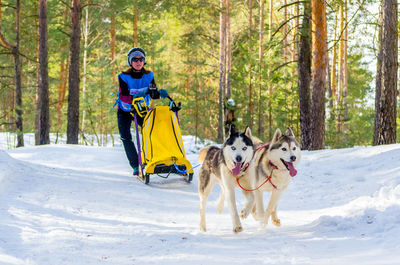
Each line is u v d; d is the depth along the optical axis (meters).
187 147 16.17
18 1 17.48
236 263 3.05
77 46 14.91
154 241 3.82
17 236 3.75
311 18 11.76
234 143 4.50
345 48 25.59
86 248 3.54
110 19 25.22
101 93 18.52
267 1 26.20
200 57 29.75
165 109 7.35
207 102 18.20
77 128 15.04
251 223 5.16
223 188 4.84
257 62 16.69
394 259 2.77
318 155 9.62
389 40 10.09
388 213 4.14
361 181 7.08
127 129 7.90
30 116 19.14
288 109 17.09
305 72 12.73
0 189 5.81
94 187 6.84
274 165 4.96
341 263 2.87
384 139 10.20
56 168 8.58
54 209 5.18
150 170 7.02
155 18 28.06
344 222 4.25
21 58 24.00
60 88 28.25
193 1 23.97
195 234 4.26
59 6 25.59
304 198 6.75
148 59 21.27
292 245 3.56
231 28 26.86
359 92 31.25
